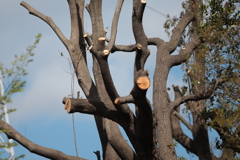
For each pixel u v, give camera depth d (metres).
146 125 19.47
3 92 14.39
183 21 27.42
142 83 17.47
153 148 20.66
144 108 18.64
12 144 14.94
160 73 24.64
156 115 23.11
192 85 25.14
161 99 23.56
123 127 20.73
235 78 20.62
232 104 20.89
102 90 24.03
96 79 24.48
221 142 24.75
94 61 25.19
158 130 22.69
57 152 22.70
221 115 19.92
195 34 27.50
